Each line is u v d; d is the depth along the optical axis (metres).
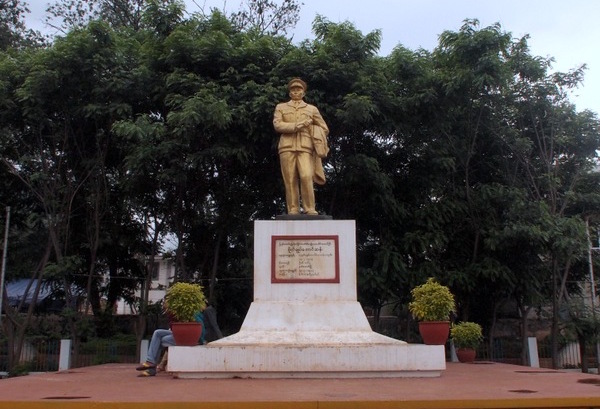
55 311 18.69
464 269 14.28
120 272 17.48
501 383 7.11
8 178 15.07
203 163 12.98
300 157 9.66
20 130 14.13
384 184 13.34
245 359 7.68
